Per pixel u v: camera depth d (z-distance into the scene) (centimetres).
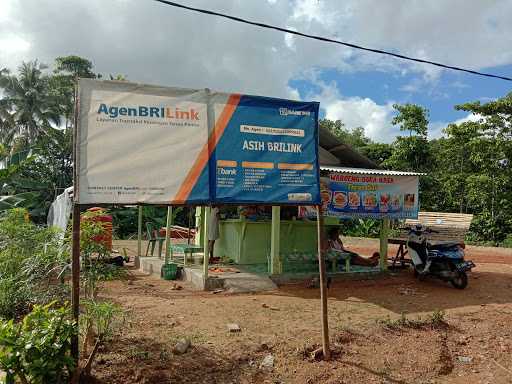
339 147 1178
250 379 497
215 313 720
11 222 727
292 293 903
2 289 614
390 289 970
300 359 549
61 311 432
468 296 922
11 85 3947
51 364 400
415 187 1095
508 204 2434
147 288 935
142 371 481
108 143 471
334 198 1010
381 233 1132
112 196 468
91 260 536
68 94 4203
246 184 538
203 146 518
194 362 518
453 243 1016
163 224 2884
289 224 1210
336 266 1145
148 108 492
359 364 554
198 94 519
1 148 1307
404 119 2762
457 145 2620
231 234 1226
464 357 617
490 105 2425
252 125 546
